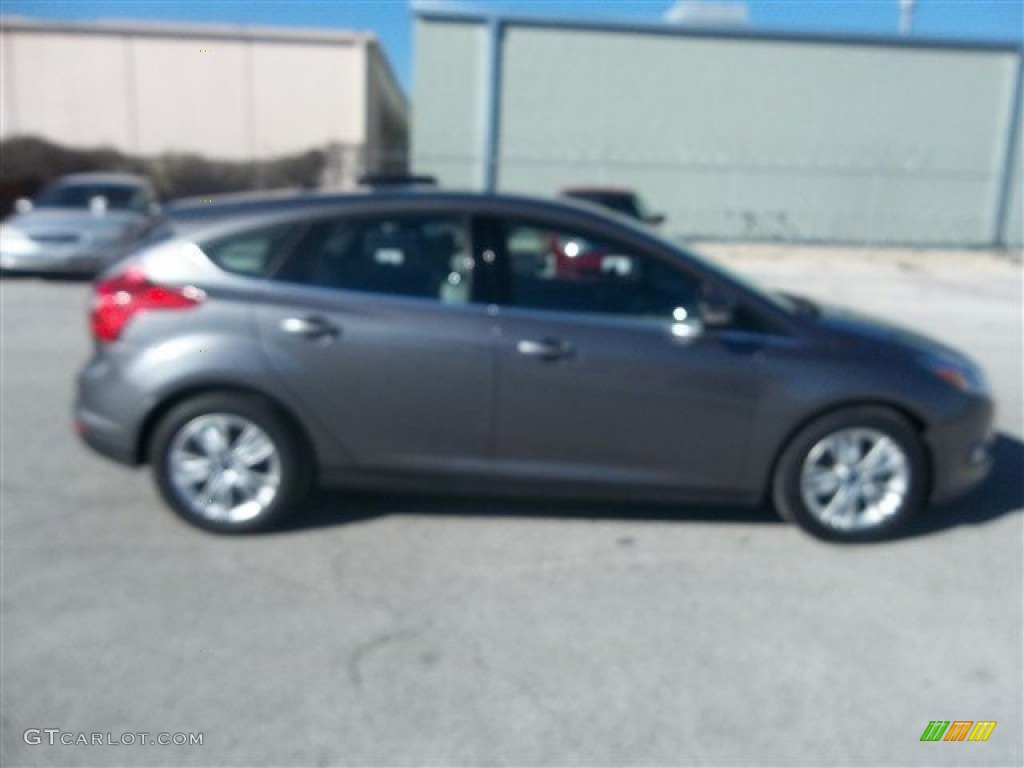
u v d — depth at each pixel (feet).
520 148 85.05
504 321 15.51
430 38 82.84
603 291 15.83
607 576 14.79
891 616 13.71
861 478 15.93
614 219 16.24
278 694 11.58
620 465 15.84
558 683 11.89
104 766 10.27
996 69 84.74
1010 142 85.46
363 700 11.49
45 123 103.96
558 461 15.83
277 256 15.76
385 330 15.46
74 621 13.16
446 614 13.53
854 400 15.65
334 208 15.94
